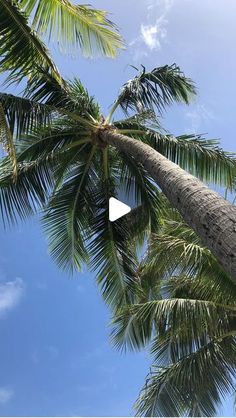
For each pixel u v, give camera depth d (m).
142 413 9.88
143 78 10.80
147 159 7.34
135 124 10.73
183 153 10.20
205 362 9.57
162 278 11.12
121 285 11.25
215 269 8.81
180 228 9.87
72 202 11.22
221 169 10.09
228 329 9.68
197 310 8.89
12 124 8.66
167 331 9.56
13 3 8.26
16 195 10.42
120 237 11.30
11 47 8.09
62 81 9.80
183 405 9.59
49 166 10.77
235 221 4.71
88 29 9.56
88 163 10.91
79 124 10.34
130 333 10.81
